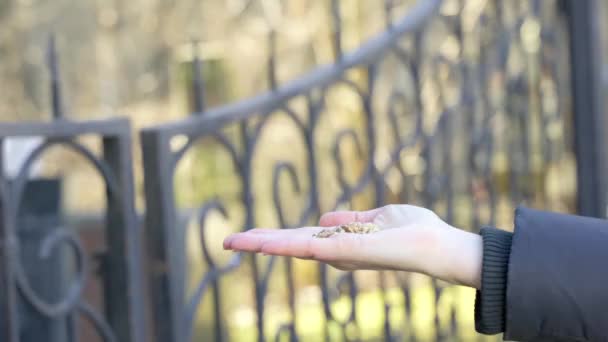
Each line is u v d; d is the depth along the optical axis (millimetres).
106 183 2320
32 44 11055
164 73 11242
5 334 2143
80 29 11281
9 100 10969
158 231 2377
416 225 1386
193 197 8367
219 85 9898
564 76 4156
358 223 1454
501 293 1270
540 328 1220
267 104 2752
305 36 9688
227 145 2623
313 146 2916
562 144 4160
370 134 3168
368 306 6477
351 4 8664
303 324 7148
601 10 4223
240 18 10562
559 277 1205
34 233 3105
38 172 4164
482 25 3740
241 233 1414
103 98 11289
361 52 3131
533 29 4223
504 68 3865
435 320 3555
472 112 3646
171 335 2371
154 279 2393
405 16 3381
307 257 1365
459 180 4297
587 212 4109
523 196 4031
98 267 2352
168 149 2389
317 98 2955
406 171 3586
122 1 11336
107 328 2316
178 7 11125
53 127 2188
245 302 7824
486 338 4785
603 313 1192
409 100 3408
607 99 4250
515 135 3967
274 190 2814
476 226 3734
